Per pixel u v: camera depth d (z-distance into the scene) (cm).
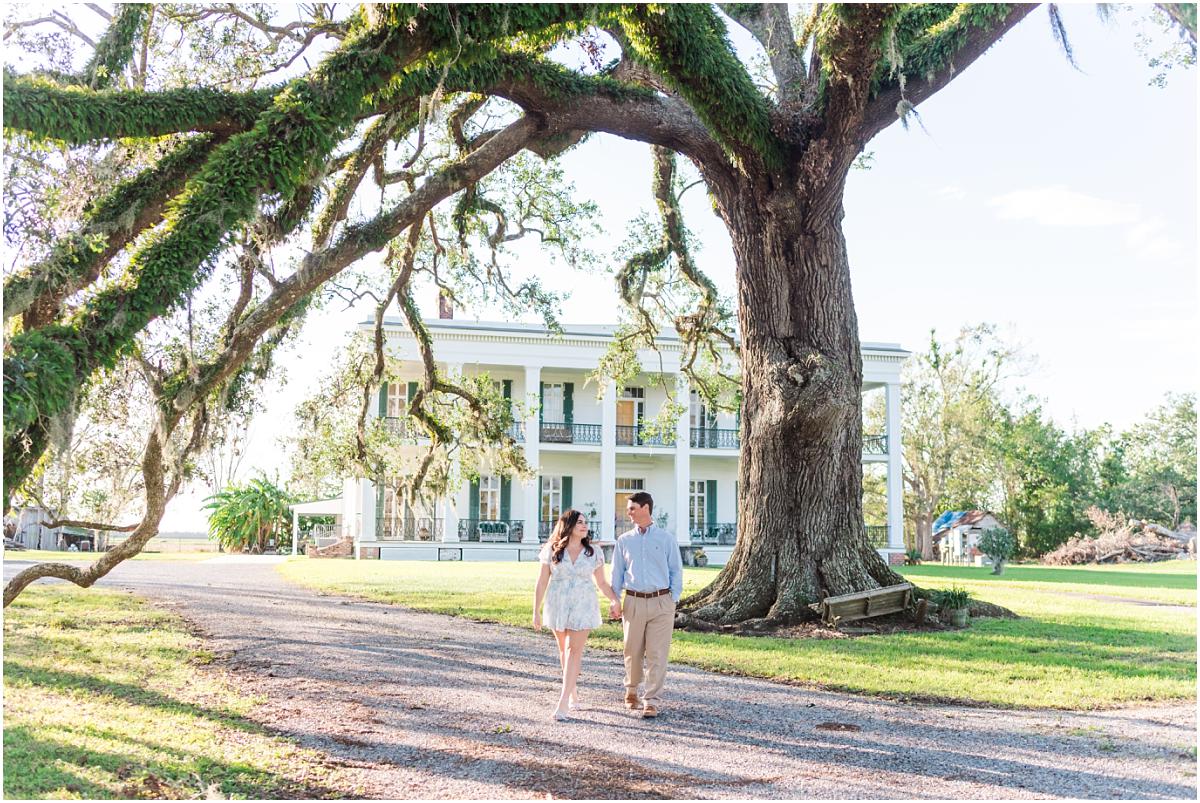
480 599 1495
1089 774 505
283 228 962
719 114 1068
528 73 1056
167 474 909
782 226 1176
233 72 1255
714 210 1400
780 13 1287
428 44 797
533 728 594
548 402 3534
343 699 671
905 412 4916
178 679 724
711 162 1202
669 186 1645
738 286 1238
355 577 2020
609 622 1195
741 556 1203
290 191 769
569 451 3391
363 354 1792
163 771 474
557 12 805
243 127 888
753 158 1144
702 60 1009
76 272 763
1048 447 4988
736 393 1880
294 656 866
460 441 1762
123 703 627
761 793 461
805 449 1185
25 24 990
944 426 4762
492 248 1620
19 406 555
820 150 1117
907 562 3966
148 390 1016
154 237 718
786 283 1195
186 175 884
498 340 3291
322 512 3684
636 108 1148
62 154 853
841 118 1076
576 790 460
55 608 1169
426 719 614
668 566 654
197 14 1255
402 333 3194
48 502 989
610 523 3322
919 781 488
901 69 1011
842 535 1186
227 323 1051
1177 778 498
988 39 1042
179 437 903
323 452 1748
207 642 938
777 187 1168
